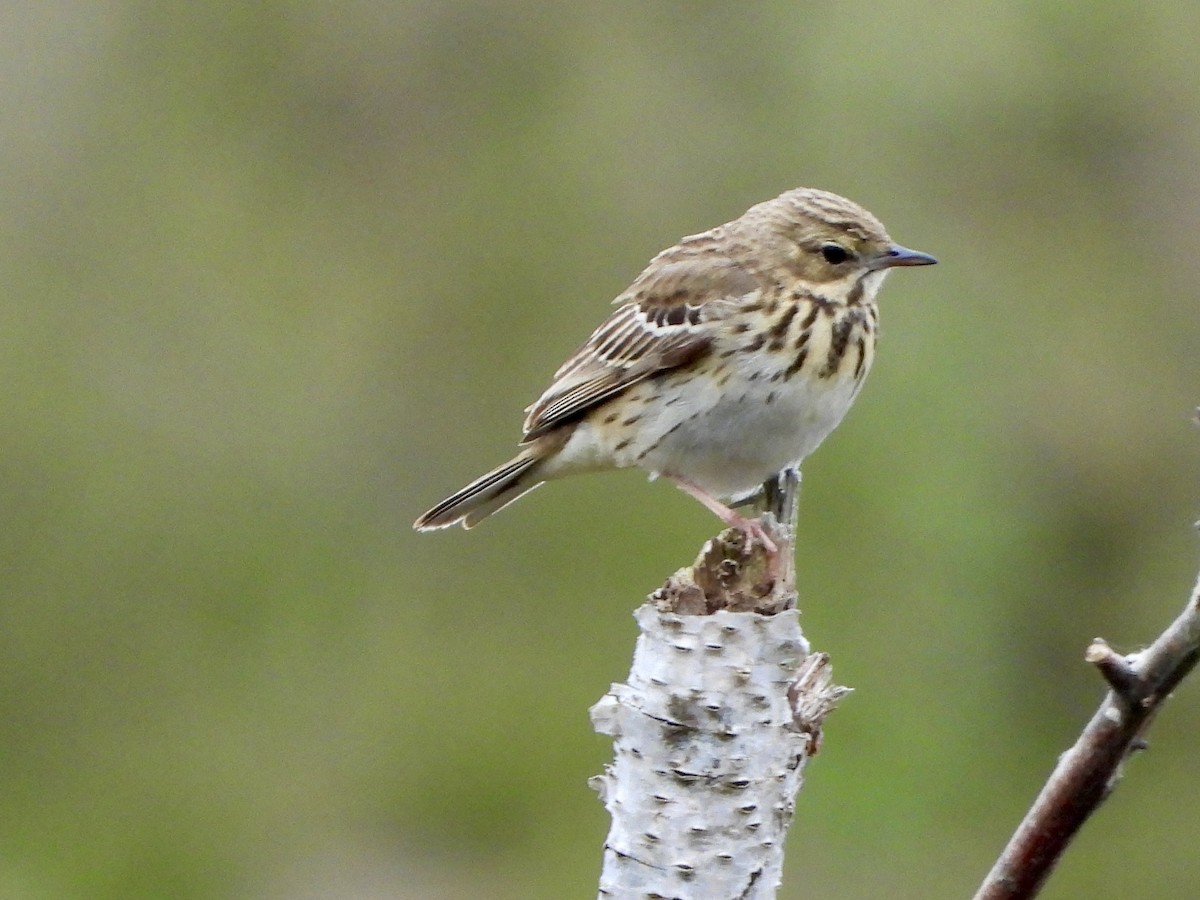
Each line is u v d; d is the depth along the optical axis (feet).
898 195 56.03
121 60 58.80
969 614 53.21
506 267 57.52
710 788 16.63
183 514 56.34
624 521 56.85
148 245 57.93
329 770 55.16
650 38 58.70
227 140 58.85
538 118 58.65
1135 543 56.08
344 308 57.88
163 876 53.67
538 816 54.54
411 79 59.11
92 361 56.95
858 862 50.67
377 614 56.49
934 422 54.34
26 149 57.98
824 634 52.70
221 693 55.67
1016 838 15.08
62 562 55.83
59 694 55.36
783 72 57.41
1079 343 56.03
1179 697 54.60
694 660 16.57
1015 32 56.03
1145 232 56.95
